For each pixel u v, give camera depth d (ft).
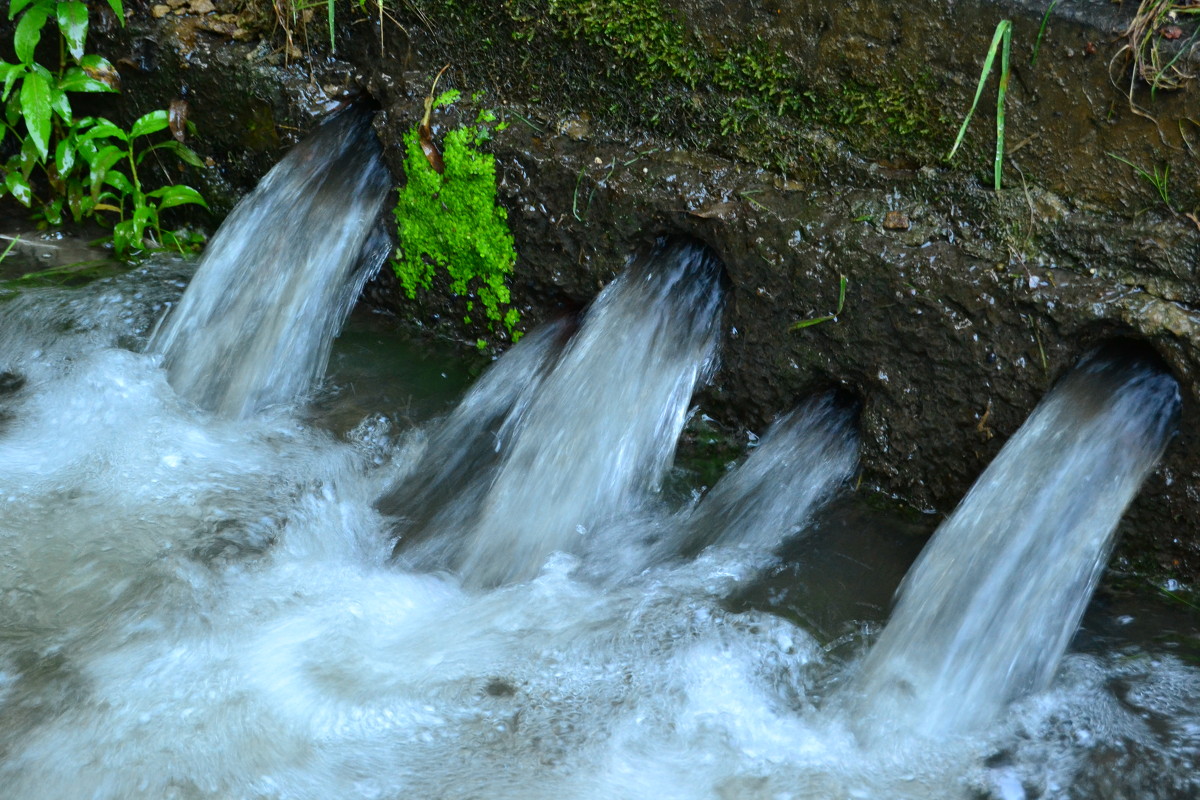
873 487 11.12
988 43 10.45
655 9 11.07
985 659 10.37
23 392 11.80
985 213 10.63
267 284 11.99
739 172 11.10
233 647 10.55
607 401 11.30
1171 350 10.30
